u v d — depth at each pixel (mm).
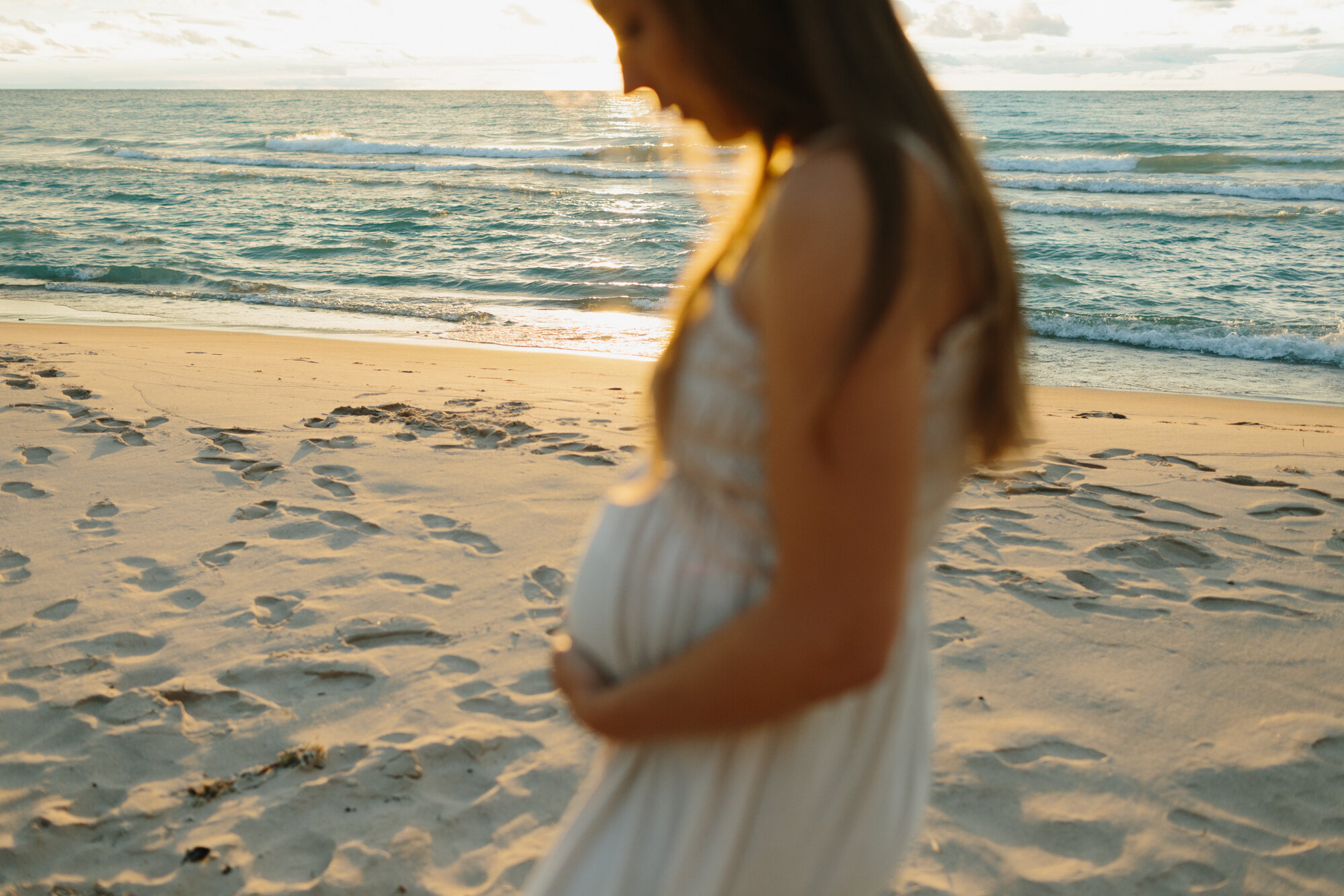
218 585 3324
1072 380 9367
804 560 582
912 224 570
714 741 784
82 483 4285
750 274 659
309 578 3385
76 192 25875
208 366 7195
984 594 3336
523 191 25703
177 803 2246
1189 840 2135
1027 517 4098
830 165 586
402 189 26469
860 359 547
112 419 5270
